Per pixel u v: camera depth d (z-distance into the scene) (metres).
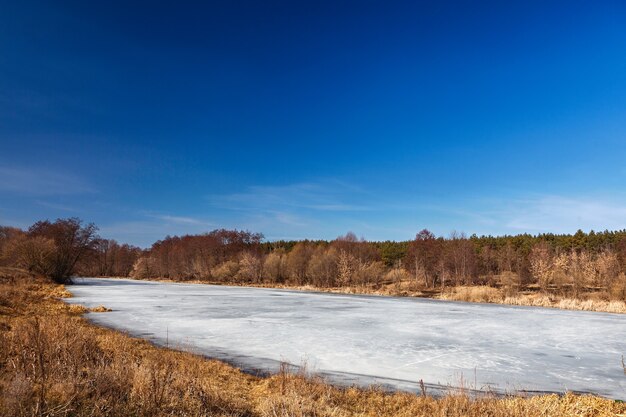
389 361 16.91
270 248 144.62
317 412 9.34
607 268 60.47
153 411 7.60
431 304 44.50
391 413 10.29
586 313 37.19
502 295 52.12
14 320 18.55
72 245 67.19
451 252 75.94
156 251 136.00
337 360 16.81
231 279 93.88
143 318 27.39
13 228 92.69
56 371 9.09
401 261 100.06
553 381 14.44
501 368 16.19
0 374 8.58
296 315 31.70
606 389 13.56
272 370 14.73
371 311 35.81
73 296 43.03
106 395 7.91
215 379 12.08
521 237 109.06
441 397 12.03
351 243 94.56
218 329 23.84
